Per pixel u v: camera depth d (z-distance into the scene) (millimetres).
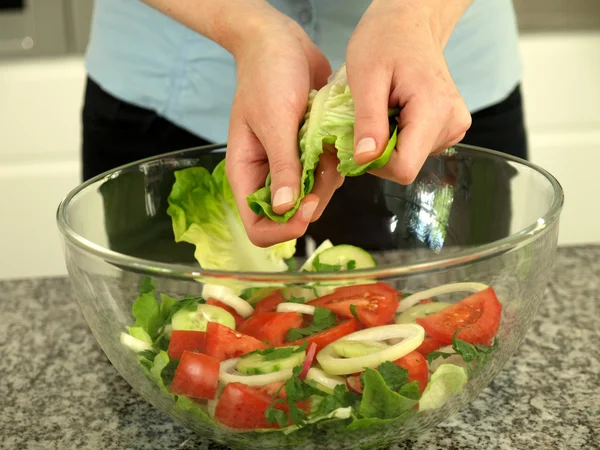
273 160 586
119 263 531
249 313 564
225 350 535
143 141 1189
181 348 544
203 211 771
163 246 762
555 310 852
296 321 549
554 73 1739
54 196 1758
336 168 598
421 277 502
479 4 1117
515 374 726
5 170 1739
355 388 517
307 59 687
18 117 1712
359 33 597
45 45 1694
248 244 784
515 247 535
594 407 665
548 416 654
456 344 536
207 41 1126
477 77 1142
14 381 746
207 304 558
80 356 791
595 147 1783
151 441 642
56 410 693
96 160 1207
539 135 1784
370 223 789
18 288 959
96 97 1184
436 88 560
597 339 784
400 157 542
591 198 1823
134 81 1151
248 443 553
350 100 583
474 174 729
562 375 719
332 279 486
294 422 519
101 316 583
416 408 533
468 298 543
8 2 1654
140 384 582
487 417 658
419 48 574
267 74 626
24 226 1776
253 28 685
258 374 522
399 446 619
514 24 1218
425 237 772
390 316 540
